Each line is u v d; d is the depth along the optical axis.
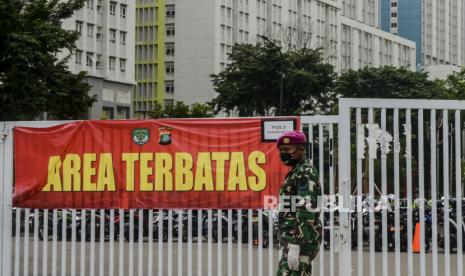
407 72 48.72
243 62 51.12
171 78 102.12
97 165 10.58
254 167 10.14
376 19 143.62
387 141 9.47
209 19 99.81
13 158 10.86
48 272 13.98
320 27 116.94
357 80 48.59
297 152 7.89
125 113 81.25
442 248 15.29
